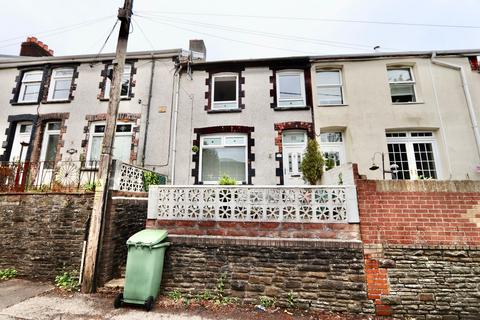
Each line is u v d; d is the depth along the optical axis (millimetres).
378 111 9125
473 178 8242
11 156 9930
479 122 8633
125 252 6023
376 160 8734
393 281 4363
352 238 4605
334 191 4848
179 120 9578
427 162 8875
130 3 6480
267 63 9922
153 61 10180
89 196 6012
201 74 10062
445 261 4340
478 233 4383
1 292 5035
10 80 10688
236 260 4816
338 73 10062
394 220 4551
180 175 9055
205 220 5074
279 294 4578
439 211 4496
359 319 4188
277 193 5016
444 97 9055
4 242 6086
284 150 9312
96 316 4125
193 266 4895
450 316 4172
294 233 4805
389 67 9805
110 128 5941
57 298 4820
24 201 6246
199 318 4121
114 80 6191
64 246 5832
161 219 5203
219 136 9516
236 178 9172
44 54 12211
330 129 9359
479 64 9195
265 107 9516
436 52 9328
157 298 4734
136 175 6945
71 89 10195
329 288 4480
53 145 10023
